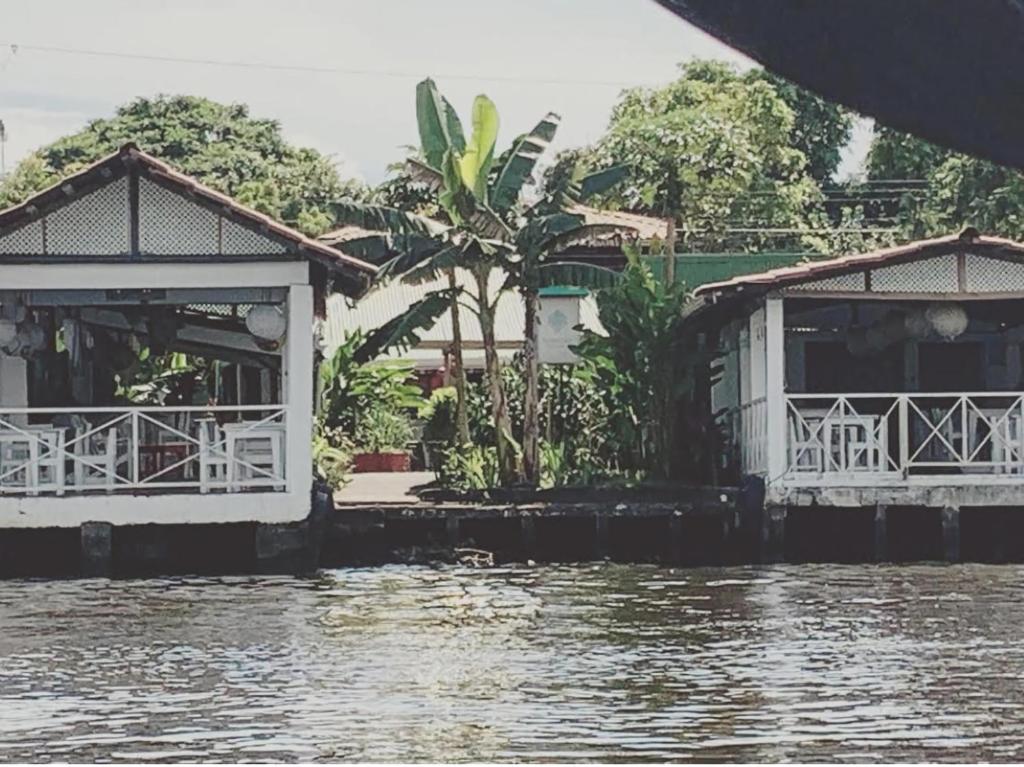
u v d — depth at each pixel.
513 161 24.88
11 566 20.03
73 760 9.65
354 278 20.44
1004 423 21.25
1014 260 21.56
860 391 24.42
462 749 9.80
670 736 10.16
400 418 33.31
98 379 24.91
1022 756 9.51
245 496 19.89
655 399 24.91
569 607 16.98
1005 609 16.52
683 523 22.03
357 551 21.64
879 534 21.33
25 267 19.98
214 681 12.44
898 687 11.92
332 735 10.30
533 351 24.92
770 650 13.84
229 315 24.78
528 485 24.25
